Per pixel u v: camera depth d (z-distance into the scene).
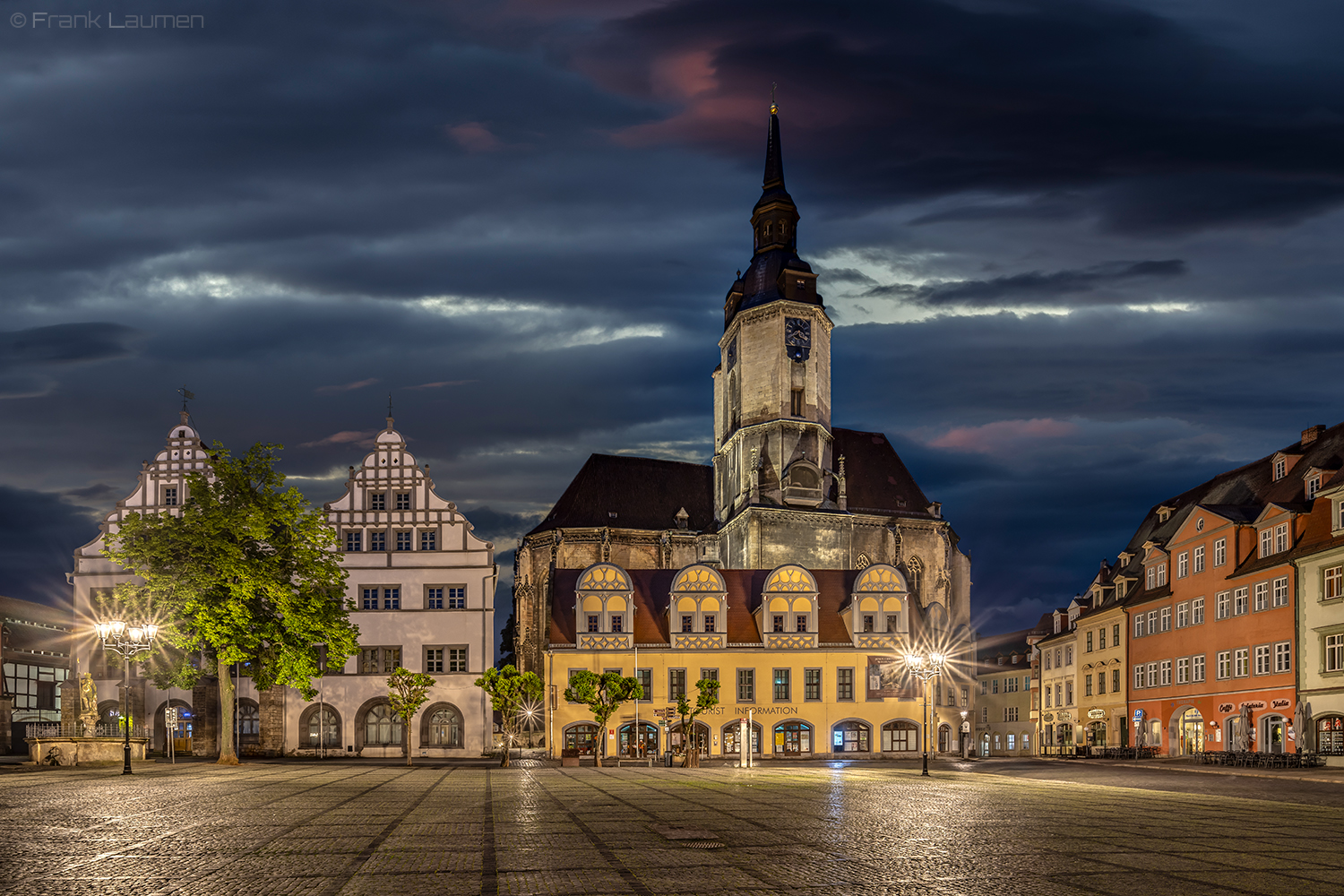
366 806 28.38
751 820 24.86
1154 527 87.81
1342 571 56.72
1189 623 73.00
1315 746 58.41
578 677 70.50
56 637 89.56
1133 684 81.19
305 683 61.62
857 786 39.75
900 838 21.05
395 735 82.81
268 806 27.91
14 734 80.56
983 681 118.62
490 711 83.06
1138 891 15.02
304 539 62.16
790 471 108.75
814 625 86.56
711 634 85.56
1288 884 15.73
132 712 80.81
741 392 112.06
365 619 84.06
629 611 85.69
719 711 84.69
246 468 61.66
